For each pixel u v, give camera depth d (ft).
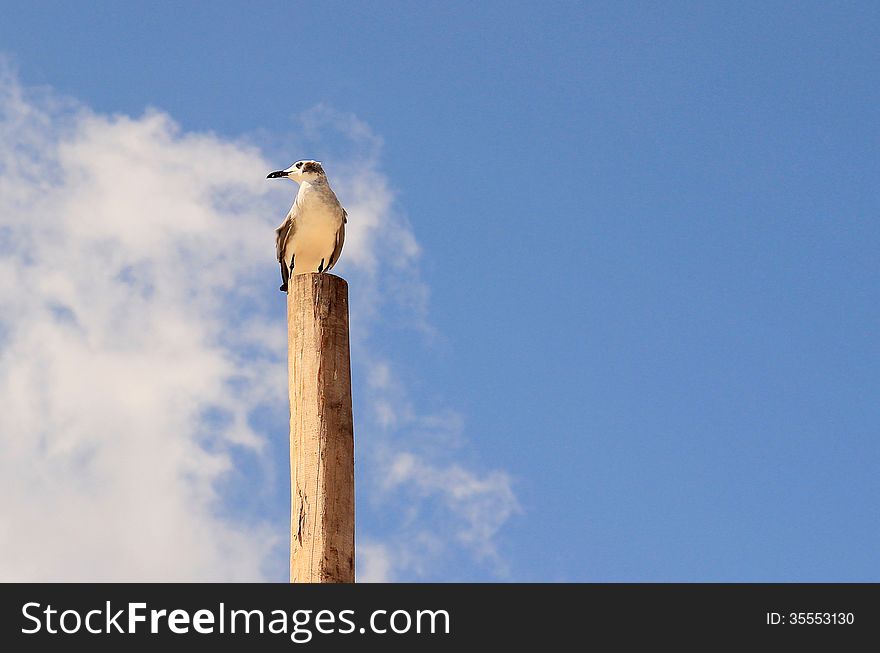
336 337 43.11
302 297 43.65
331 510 40.91
